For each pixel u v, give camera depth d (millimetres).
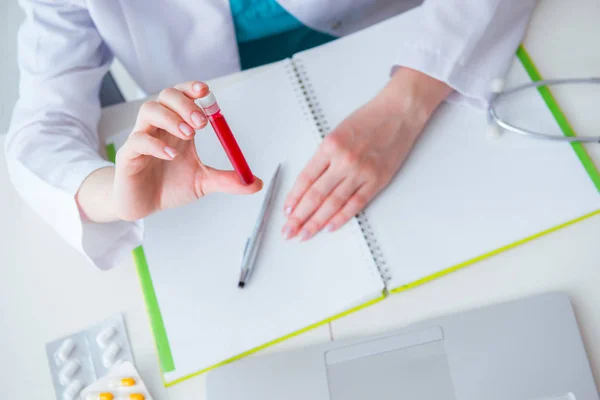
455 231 700
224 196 750
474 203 711
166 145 589
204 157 778
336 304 681
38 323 729
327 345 660
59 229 750
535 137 729
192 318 693
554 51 797
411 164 749
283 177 761
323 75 829
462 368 619
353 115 770
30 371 704
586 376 597
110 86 953
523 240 685
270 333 677
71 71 826
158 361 694
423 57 776
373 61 829
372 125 756
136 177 651
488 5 793
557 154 723
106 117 861
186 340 684
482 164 734
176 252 728
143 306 723
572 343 614
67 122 802
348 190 724
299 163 768
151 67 953
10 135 800
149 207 698
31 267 765
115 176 651
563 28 807
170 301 704
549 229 686
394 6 1022
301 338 677
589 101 756
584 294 652
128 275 742
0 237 790
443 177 734
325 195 727
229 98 825
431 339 641
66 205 729
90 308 729
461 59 775
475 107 775
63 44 824
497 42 801
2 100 1206
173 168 677
